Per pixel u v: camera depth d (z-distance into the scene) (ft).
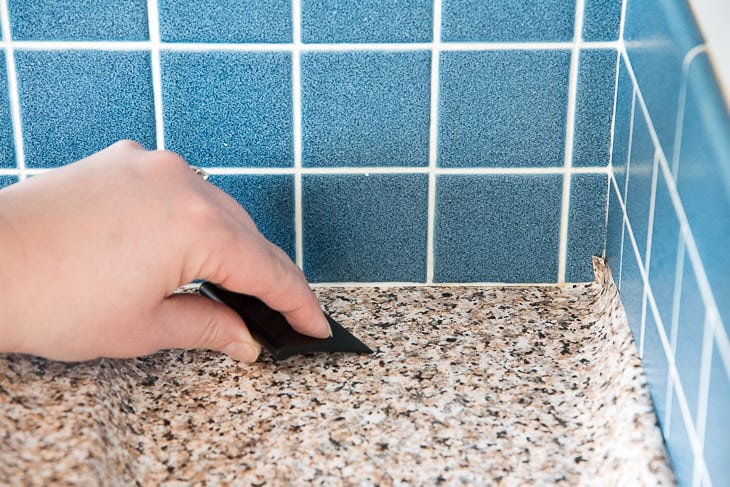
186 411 2.06
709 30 1.67
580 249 2.64
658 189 1.89
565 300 2.60
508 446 1.92
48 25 2.43
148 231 1.90
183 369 2.23
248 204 2.62
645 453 1.76
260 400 2.10
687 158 1.63
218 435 1.96
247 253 2.02
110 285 1.86
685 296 1.62
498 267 2.66
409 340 2.38
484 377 2.20
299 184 2.59
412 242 2.64
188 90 2.51
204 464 1.87
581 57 2.46
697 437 1.53
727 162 1.39
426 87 2.49
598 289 2.61
